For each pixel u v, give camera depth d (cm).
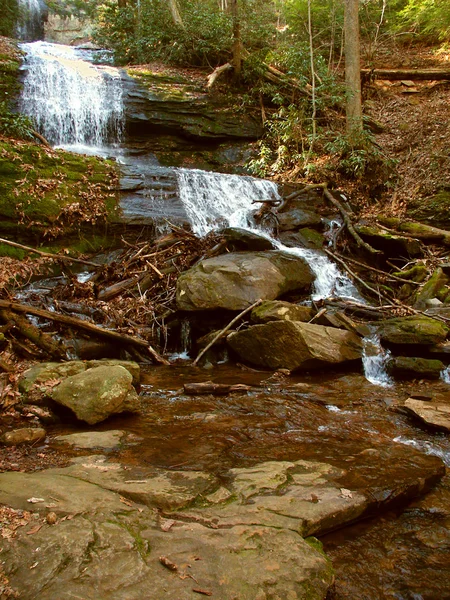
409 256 973
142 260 843
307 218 1051
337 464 376
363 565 274
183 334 739
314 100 1335
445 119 1361
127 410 477
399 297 857
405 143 1340
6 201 859
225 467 367
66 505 284
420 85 1580
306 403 523
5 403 471
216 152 1432
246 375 618
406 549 290
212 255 862
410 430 458
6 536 252
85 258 884
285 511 294
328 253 957
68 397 461
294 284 787
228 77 1570
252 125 1472
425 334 637
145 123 1398
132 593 217
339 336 643
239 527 273
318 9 1802
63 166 958
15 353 583
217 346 693
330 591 246
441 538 302
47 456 382
